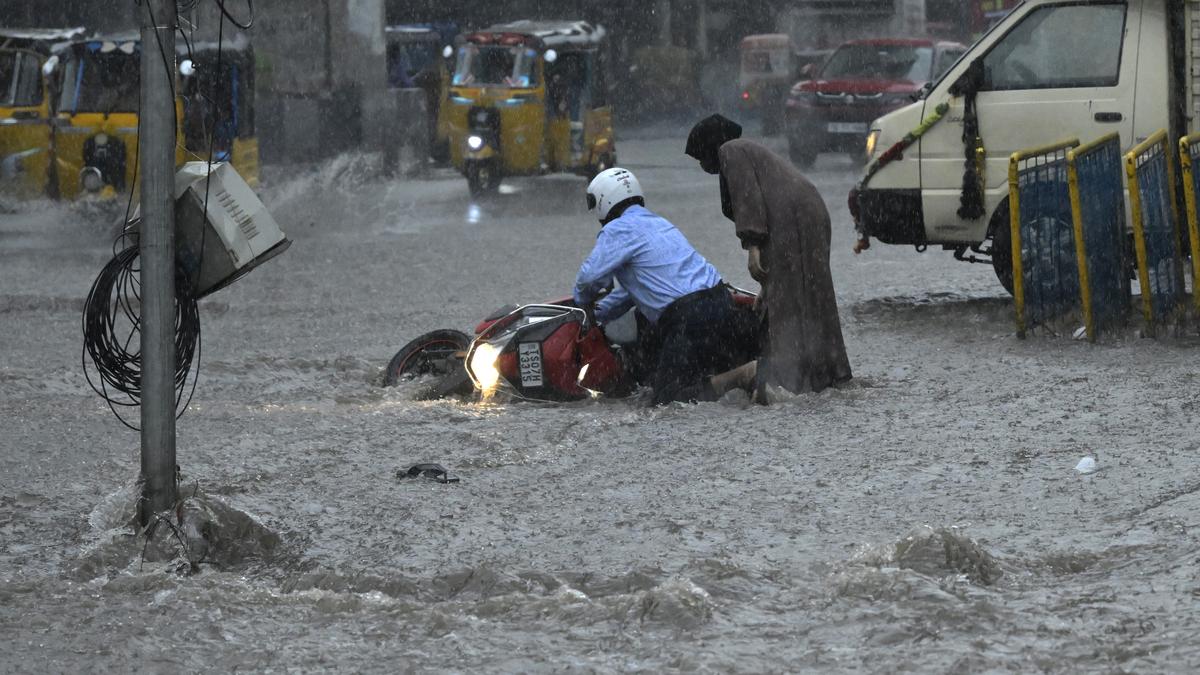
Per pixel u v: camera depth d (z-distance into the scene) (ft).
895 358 103.76
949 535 53.67
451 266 172.76
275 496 67.72
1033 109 118.62
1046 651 44.01
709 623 47.88
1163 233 110.42
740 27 549.13
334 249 194.08
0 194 215.72
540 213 243.40
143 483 60.08
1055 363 98.02
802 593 50.31
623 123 514.68
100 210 211.41
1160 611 47.24
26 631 49.44
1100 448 71.77
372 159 304.91
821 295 88.69
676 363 87.92
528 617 49.57
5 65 218.18
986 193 120.67
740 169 88.33
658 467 72.23
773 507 63.82
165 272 59.16
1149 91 116.37
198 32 247.50
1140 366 95.14
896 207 123.44
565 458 75.15
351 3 302.04
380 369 105.91
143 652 47.29
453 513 64.44
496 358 91.45
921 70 313.94
